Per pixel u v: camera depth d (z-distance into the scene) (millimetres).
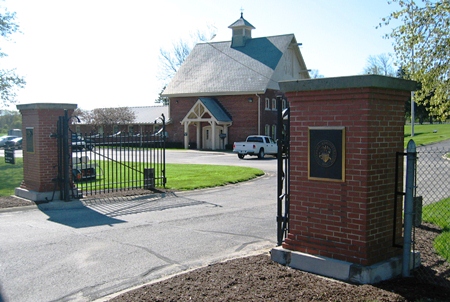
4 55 29531
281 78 44438
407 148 5648
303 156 5945
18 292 5523
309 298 4789
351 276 5406
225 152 38781
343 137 5523
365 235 5410
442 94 13008
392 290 5070
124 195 13133
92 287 5668
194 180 16609
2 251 7285
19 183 17078
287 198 6758
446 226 8289
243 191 14586
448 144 35188
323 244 5762
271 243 7770
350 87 5387
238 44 46875
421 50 12883
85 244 7715
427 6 12742
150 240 7980
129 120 50500
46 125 11906
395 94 5727
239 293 4965
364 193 5395
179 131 45719
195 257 6930
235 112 42094
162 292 5105
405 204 5641
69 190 12094
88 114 52312
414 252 5949
